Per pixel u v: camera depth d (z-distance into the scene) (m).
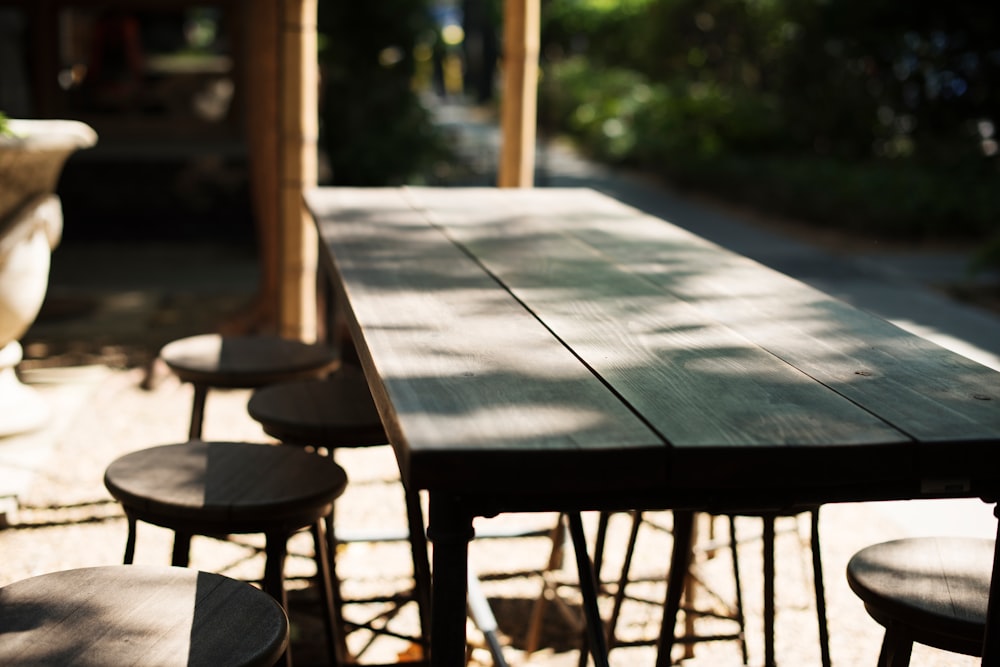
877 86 13.48
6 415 4.45
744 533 3.78
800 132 13.94
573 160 17.11
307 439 2.66
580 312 2.24
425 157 10.41
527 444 1.44
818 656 2.97
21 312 4.29
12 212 4.20
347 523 3.77
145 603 1.65
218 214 9.32
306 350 3.28
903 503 4.17
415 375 1.74
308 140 5.07
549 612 3.21
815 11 13.59
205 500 2.13
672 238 3.24
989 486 1.59
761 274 2.71
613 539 3.75
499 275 2.60
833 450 1.48
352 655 2.95
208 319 6.68
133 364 5.64
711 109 14.34
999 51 12.38
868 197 10.55
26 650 1.51
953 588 1.96
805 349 2.00
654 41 17.44
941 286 8.22
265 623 1.61
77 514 3.75
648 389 1.71
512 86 5.21
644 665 2.90
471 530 1.53
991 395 1.72
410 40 10.30
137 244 9.23
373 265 2.68
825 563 3.59
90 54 8.97
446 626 1.55
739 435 1.50
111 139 9.06
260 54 5.89
